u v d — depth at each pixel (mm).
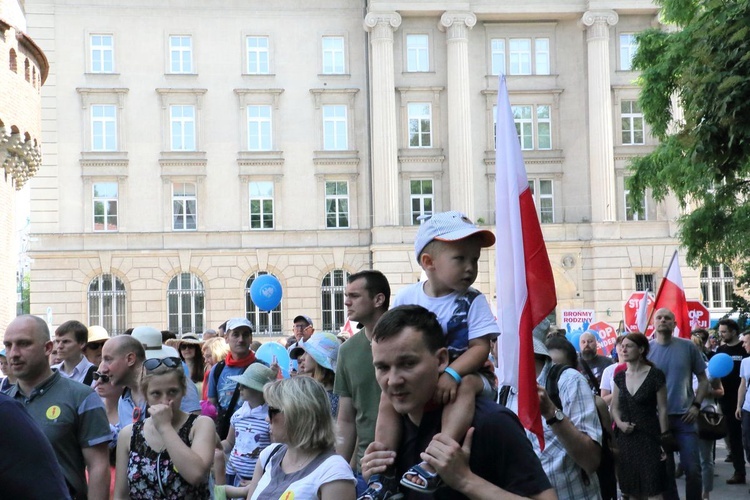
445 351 4422
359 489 7297
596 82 53438
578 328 31406
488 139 54281
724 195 25969
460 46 53094
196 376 14477
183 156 52875
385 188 52562
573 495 7133
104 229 52438
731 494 16062
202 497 7125
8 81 35156
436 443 4191
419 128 53969
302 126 53750
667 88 27750
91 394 7625
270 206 53562
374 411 7367
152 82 52938
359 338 7621
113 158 52375
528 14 53719
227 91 53406
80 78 52438
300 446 5930
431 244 5234
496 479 4273
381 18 52719
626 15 54219
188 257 52719
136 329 9680
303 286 53375
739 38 15742
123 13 52875
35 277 51844
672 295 17109
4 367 13141
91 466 7523
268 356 16672
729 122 16031
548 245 53438
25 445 4199
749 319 29312
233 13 53594
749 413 16203
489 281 53094
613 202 53406
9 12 41812
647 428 11602
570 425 6613
